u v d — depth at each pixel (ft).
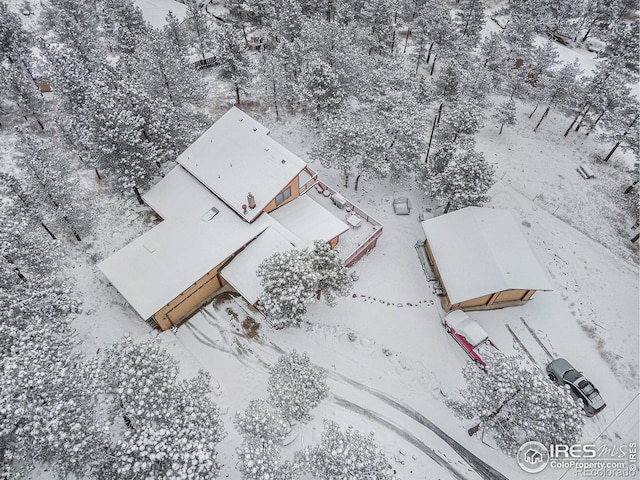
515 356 98.07
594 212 131.03
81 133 108.58
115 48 178.40
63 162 113.60
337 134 115.55
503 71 165.37
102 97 103.09
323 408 86.63
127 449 61.67
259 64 153.69
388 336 98.53
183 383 76.18
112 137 100.48
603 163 145.89
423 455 82.38
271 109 152.46
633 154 146.92
